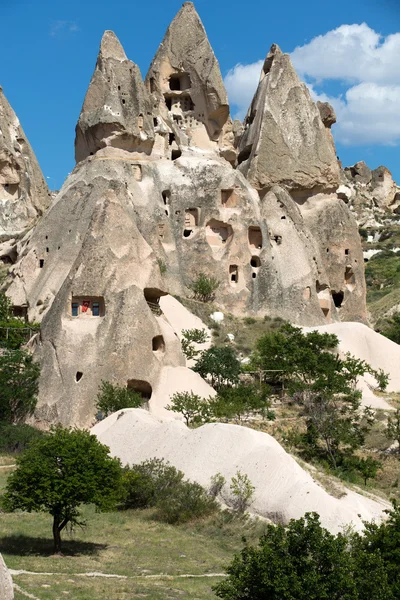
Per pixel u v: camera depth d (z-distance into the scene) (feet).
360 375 184.34
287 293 226.58
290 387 165.37
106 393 154.92
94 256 169.68
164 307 203.00
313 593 67.92
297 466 109.29
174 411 151.12
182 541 98.12
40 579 79.20
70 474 92.27
